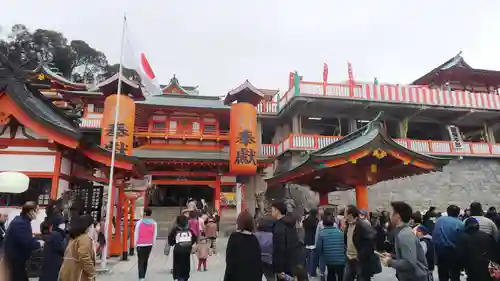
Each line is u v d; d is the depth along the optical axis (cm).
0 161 988
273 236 623
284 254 609
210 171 2327
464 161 2689
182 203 2869
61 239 601
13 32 5325
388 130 2980
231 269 498
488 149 2725
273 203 652
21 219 564
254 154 2170
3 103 969
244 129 2170
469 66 3136
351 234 691
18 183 840
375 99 2530
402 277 485
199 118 2520
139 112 2448
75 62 5747
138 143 2398
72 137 997
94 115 2544
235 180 2352
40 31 5491
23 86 1041
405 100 2595
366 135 1205
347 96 2494
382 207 2464
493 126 3052
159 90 1346
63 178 1045
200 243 1077
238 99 2305
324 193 1605
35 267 870
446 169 2641
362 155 1086
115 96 2005
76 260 500
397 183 2539
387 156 1132
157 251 1455
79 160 1176
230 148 2198
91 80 4975
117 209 1253
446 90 2930
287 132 2808
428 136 3141
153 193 2686
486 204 2620
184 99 2623
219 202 2292
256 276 498
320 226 766
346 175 1240
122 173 1213
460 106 2691
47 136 979
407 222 511
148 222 877
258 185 2511
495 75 3114
